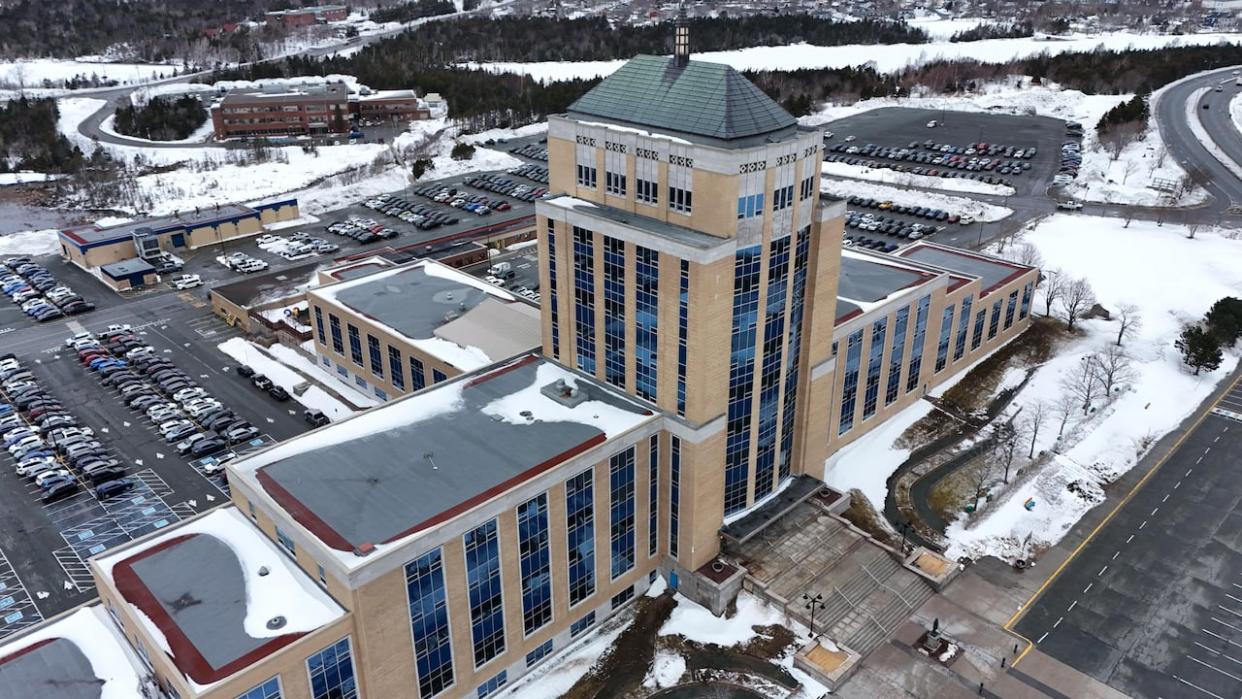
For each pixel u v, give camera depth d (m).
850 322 87.44
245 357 117.56
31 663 56.03
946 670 67.19
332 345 110.44
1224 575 77.50
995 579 77.12
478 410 72.75
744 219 65.88
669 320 68.06
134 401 104.12
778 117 69.00
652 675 67.06
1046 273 138.25
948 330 105.94
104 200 188.38
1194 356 110.38
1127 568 78.50
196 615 54.34
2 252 159.12
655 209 70.12
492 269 143.12
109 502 86.75
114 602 57.09
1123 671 67.25
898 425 100.81
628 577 73.31
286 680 52.12
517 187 194.75
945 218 171.38
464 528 58.09
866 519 84.56
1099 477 91.56
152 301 137.38
